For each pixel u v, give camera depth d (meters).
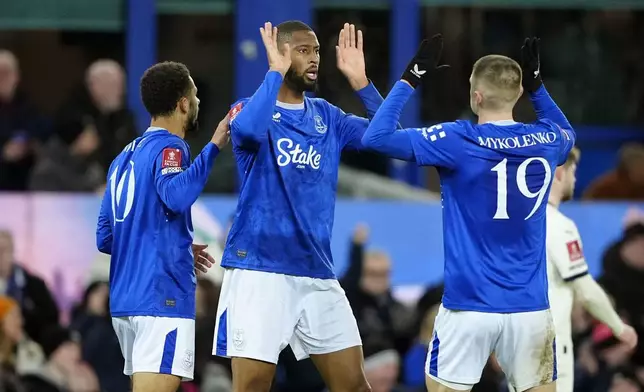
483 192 19.19
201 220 30.42
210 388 28.52
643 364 30.20
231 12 36.81
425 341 30.23
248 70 36.75
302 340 20.09
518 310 19.30
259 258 19.61
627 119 38.84
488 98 19.42
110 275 20.16
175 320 19.62
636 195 35.94
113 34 36.69
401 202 31.34
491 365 28.20
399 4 37.34
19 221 29.89
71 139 33.62
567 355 23.44
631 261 31.55
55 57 36.34
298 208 19.62
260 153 19.53
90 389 28.97
